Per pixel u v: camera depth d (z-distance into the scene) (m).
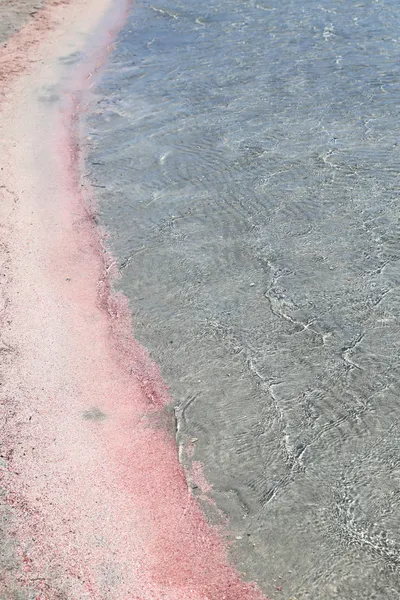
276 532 4.30
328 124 9.15
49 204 7.79
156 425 5.04
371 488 4.57
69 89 11.02
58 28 13.90
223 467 4.74
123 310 6.20
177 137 9.20
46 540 4.12
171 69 11.40
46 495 4.42
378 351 5.64
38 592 3.82
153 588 3.91
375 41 11.63
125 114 10.02
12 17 14.49
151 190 8.05
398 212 7.30
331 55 11.22
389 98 9.69
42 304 6.19
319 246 6.89
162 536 4.23
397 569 4.07
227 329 5.95
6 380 5.32
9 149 9.09
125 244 7.11
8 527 4.18
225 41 12.29
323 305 6.15
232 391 5.35
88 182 8.28
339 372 5.47
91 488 4.50
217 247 6.98
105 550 4.11
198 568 4.06
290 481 4.64
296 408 5.18
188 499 4.49
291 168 8.23
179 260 6.83
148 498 4.47
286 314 6.07
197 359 5.66
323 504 4.48
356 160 8.27
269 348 5.74
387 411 5.12
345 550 4.19
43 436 4.86
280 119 9.38
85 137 9.42
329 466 4.73
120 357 5.66
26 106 10.44
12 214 7.55
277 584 3.99
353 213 7.34
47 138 9.41
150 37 12.99
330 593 3.95
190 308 6.21
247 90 10.31
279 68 10.92
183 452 4.84
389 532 4.29
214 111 9.80
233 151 8.71
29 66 12.02
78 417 5.04
